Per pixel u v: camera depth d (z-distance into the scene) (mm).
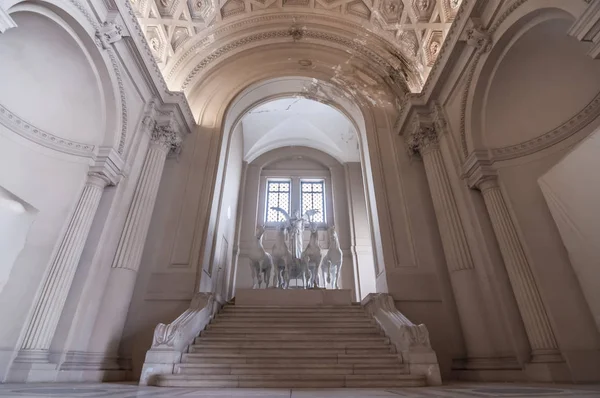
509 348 5645
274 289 7980
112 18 6047
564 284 5453
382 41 10750
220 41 11047
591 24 3984
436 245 7762
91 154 6215
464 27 6633
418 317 6984
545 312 5391
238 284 13938
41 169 5668
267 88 11320
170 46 9773
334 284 9164
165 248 7715
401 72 10453
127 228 6816
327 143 17031
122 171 6746
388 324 5906
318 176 17062
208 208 8383
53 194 5672
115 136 6562
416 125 8539
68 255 5500
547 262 5656
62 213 5684
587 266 5215
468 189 7012
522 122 6465
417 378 4379
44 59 5578
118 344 6148
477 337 6082
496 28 6090
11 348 4691
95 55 6012
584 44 5301
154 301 7012
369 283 13852
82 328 5555
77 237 5684
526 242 5879
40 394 2740
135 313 6840
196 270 7445
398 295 7207
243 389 3756
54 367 4891
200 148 9297
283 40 11664
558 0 4738
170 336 5055
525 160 6406
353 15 11016
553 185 5789
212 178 8852
